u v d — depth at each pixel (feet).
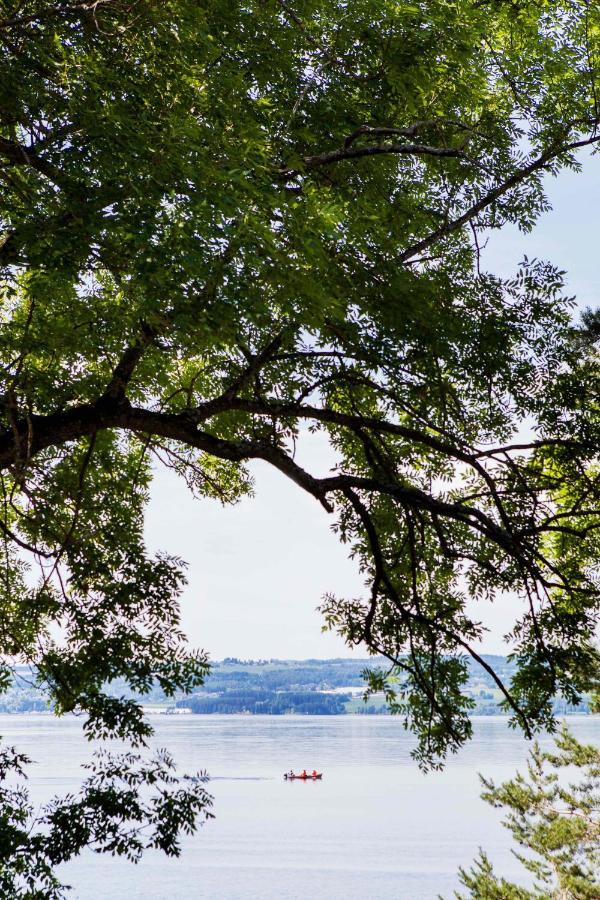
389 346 35.53
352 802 595.06
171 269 22.93
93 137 24.75
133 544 40.47
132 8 25.71
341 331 35.24
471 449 38.75
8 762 39.91
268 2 30.17
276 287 25.61
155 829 37.78
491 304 40.27
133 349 34.58
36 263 23.41
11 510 48.01
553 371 41.09
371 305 34.06
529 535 39.01
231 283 23.62
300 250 25.30
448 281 39.34
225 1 28.96
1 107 25.63
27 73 25.32
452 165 42.98
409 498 37.78
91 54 25.68
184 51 26.68
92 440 35.09
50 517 41.09
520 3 42.93
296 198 27.35
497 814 538.88
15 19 24.72
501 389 40.75
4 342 33.17
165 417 36.19
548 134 44.24
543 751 89.20
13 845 35.78
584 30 44.60
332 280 31.99
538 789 87.92
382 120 37.04
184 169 23.11
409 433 38.68
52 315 35.19
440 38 33.32
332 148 35.81
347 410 44.75
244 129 25.80
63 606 39.45
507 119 44.57
